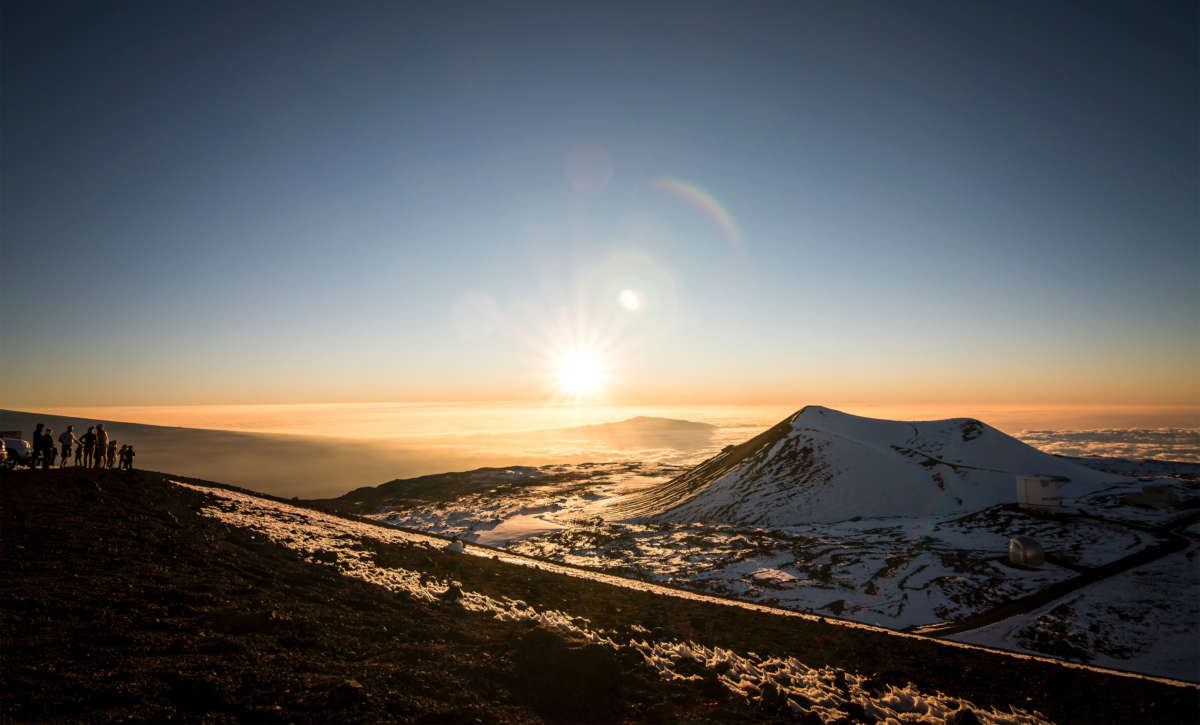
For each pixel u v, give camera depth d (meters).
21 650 8.77
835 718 11.38
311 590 16.64
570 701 9.98
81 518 20.14
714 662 14.78
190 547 19.14
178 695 8.06
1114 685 18.08
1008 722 13.39
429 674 10.38
